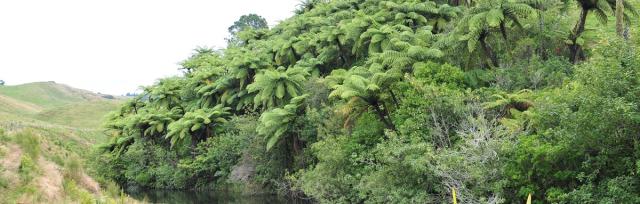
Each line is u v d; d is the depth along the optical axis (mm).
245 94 39344
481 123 17047
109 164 44781
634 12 23562
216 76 45875
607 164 12812
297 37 42125
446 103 19500
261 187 32688
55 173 18734
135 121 42875
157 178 40594
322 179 22328
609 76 11836
